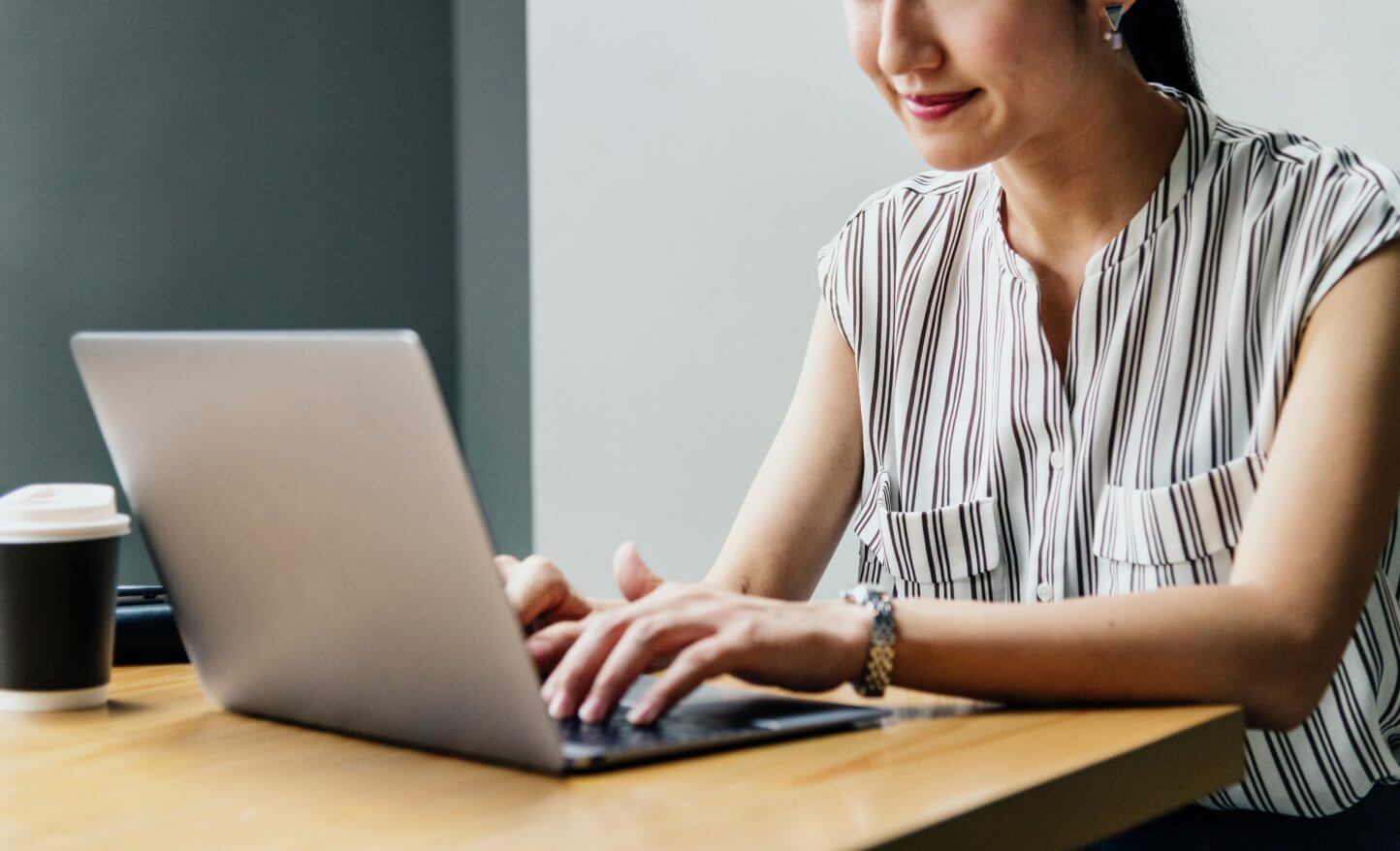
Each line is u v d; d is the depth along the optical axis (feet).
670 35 8.27
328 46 10.64
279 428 2.47
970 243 4.43
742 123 8.03
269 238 10.52
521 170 10.60
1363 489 3.23
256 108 10.41
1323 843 3.90
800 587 4.53
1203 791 2.72
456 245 11.18
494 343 10.94
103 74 9.84
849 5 3.67
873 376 4.51
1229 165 3.96
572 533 8.93
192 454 2.70
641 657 2.68
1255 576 3.14
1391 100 5.85
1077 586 4.07
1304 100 6.06
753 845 1.92
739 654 2.69
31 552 2.95
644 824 2.04
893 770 2.33
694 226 8.29
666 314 8.46
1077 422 4.07
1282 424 3.46
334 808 2.19
